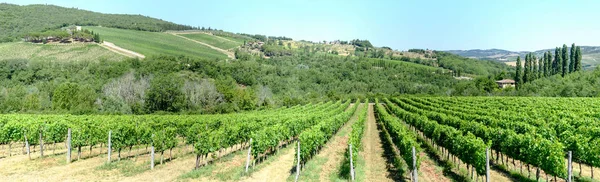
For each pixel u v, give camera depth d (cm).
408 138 2156
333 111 5525
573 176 1788
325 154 2650
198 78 8556
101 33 16788
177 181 1825
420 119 3497
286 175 1991
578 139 1916
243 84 11169
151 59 10788
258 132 2317
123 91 6944
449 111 4622
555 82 9669
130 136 2470
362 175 1981
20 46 13050
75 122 3419
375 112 7575
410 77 14612
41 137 2472
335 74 14312
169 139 2325
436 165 2261
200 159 2464
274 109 7506
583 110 4216
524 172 2034
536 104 5694
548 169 1664
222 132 2525
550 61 11612
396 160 2311
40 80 9031
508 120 3231
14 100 6103
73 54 12269
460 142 2023
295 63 16500
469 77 16775
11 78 9081
